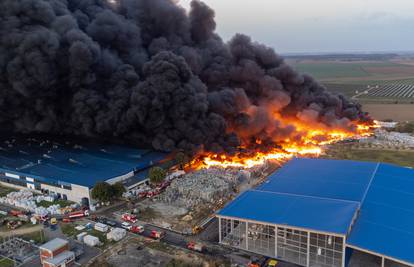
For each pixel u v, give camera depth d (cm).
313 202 5334
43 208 6312
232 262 4669
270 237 4888
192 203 6462
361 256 4716
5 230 5666
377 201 5503
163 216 6069
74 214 6084
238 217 4953
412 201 5550
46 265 4581
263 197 5594
